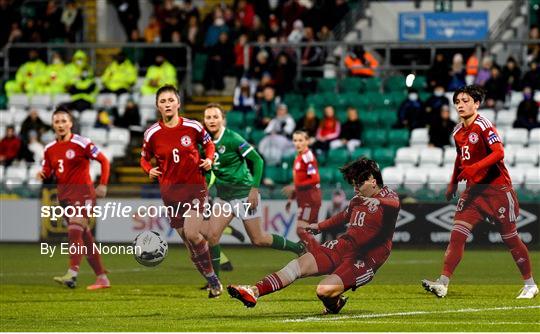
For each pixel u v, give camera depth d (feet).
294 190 104.83
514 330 77.82
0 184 143.33
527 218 126.41
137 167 191.72
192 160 95.50
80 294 103.45
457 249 96.27
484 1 216.95
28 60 220.84
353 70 204.95
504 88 190.08
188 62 211.00
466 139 95.20
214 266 101.14
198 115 205.67
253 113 195.72
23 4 235.20
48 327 81.92
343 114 195.93
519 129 182.91
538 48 198.70
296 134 127.03
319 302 95.66
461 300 96.02
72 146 107.24
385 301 95.66
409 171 176.86
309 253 84.64
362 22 219.61
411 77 111.34
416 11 216.33
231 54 206.28
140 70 217.97
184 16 216.13
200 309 92.22
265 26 215.31
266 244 102.78
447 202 112.27
